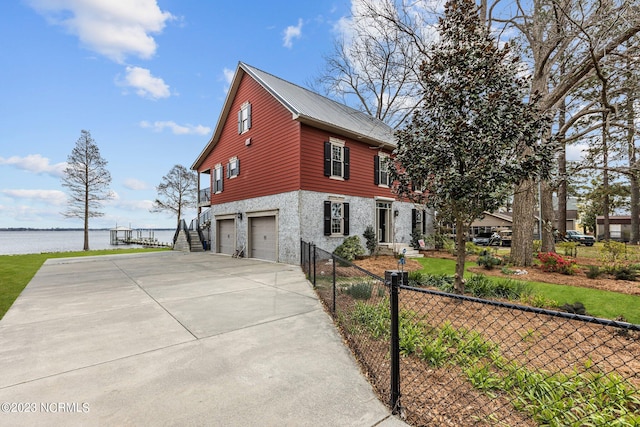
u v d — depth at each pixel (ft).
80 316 16.61
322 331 14.17
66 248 120.57
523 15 31.40
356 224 45.73
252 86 47.55
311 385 9.26
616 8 23.00
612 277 26.61
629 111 33.47
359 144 47.06
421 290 7.44
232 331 14.17
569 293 21.07
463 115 16.11
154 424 7.48
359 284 18.99
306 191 38.96
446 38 17.22
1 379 9.81
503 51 16.25
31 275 31.63
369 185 48.29
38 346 12.51
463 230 18.25
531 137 15.55
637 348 10.93
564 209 72.69
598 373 8.03
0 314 17.12
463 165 16.38
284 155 40.68
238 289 23.41
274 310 17.61
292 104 39.29
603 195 79.46
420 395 8.27
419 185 18.43
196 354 11.64
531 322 13.97
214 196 59.88
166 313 17.10
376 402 8.26
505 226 97.71
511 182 15.58
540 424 6.82
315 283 23.52
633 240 79.61
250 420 7.56
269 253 44.19
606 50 25.58
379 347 11.50
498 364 9.23
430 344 10.78
